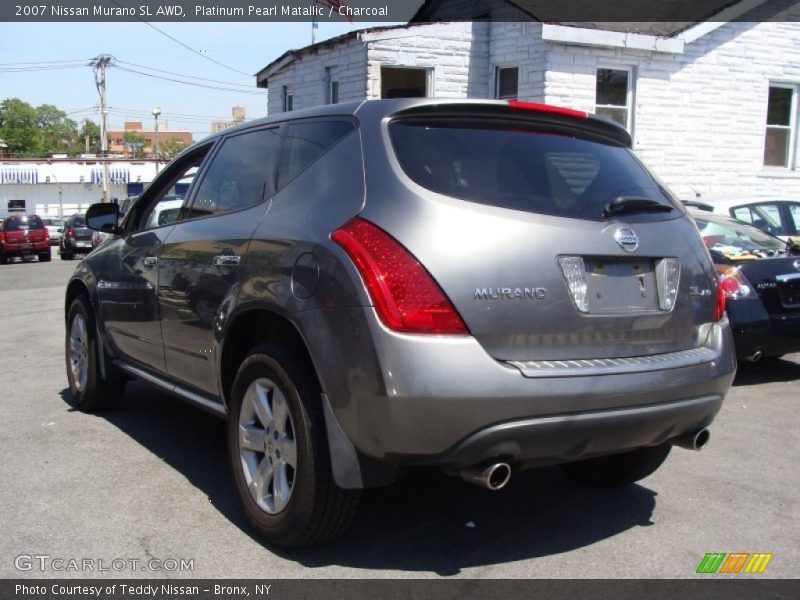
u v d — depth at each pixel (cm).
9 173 5341
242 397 369
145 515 392
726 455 500
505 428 296
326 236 325
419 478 457
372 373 297
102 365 560
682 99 1275
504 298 303
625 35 1177
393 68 1252
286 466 346
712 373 351
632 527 388
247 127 441
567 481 455
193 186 466
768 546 367
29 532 371
